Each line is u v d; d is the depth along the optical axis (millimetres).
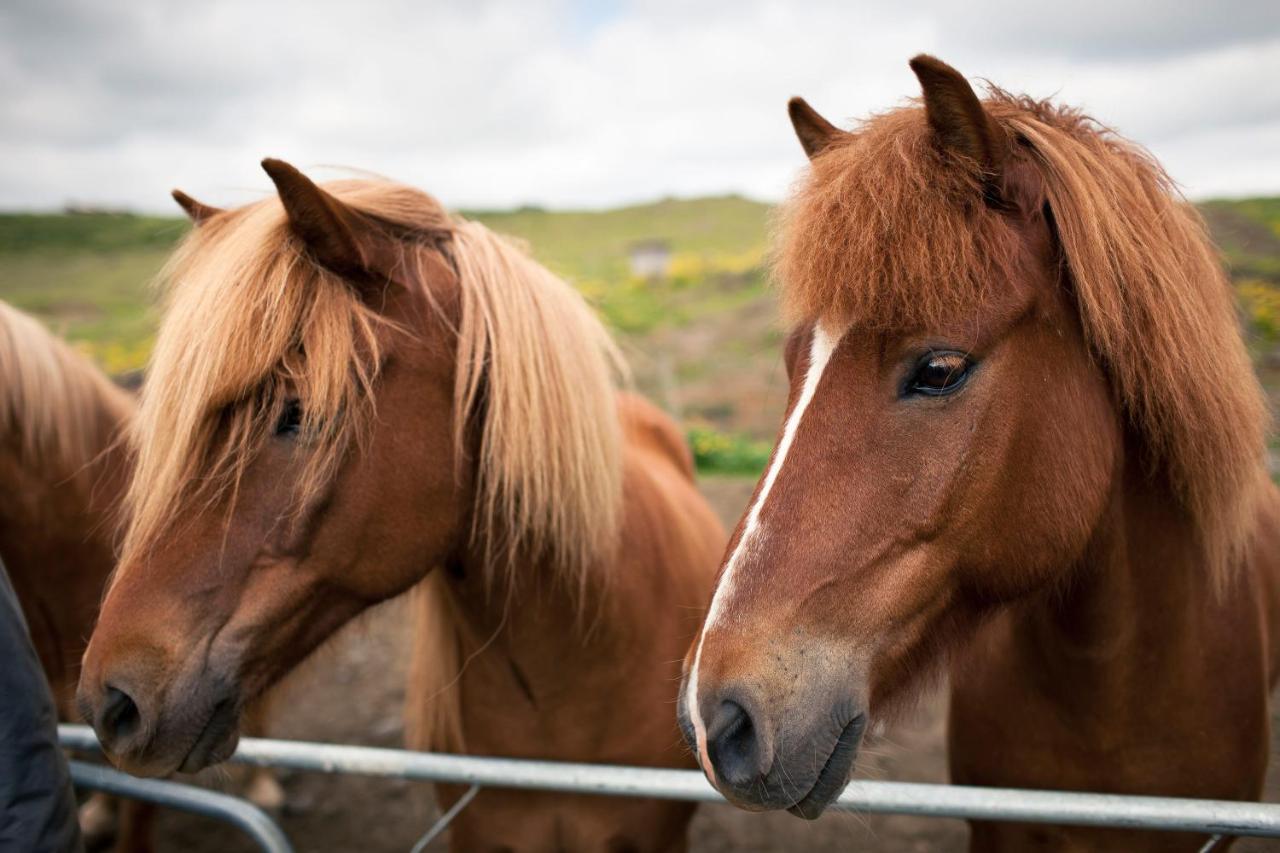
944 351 1157
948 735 1973
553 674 1871
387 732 3857
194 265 1561
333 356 1421
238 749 1585
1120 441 1359
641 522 2084
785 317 1367
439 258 1669
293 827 3271
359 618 1866
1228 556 1511
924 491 1186
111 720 1397
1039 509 1246
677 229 40250
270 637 1479
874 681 1226
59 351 2387
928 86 1162
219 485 1436
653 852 2029
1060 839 1672
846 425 1189
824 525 1183
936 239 1144
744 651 1155
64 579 2377
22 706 1309
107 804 3250
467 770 1519
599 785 1470
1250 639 1659
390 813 3350
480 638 1853
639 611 1982
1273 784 3025
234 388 1376
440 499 1590
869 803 1348
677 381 15172
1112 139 1380
